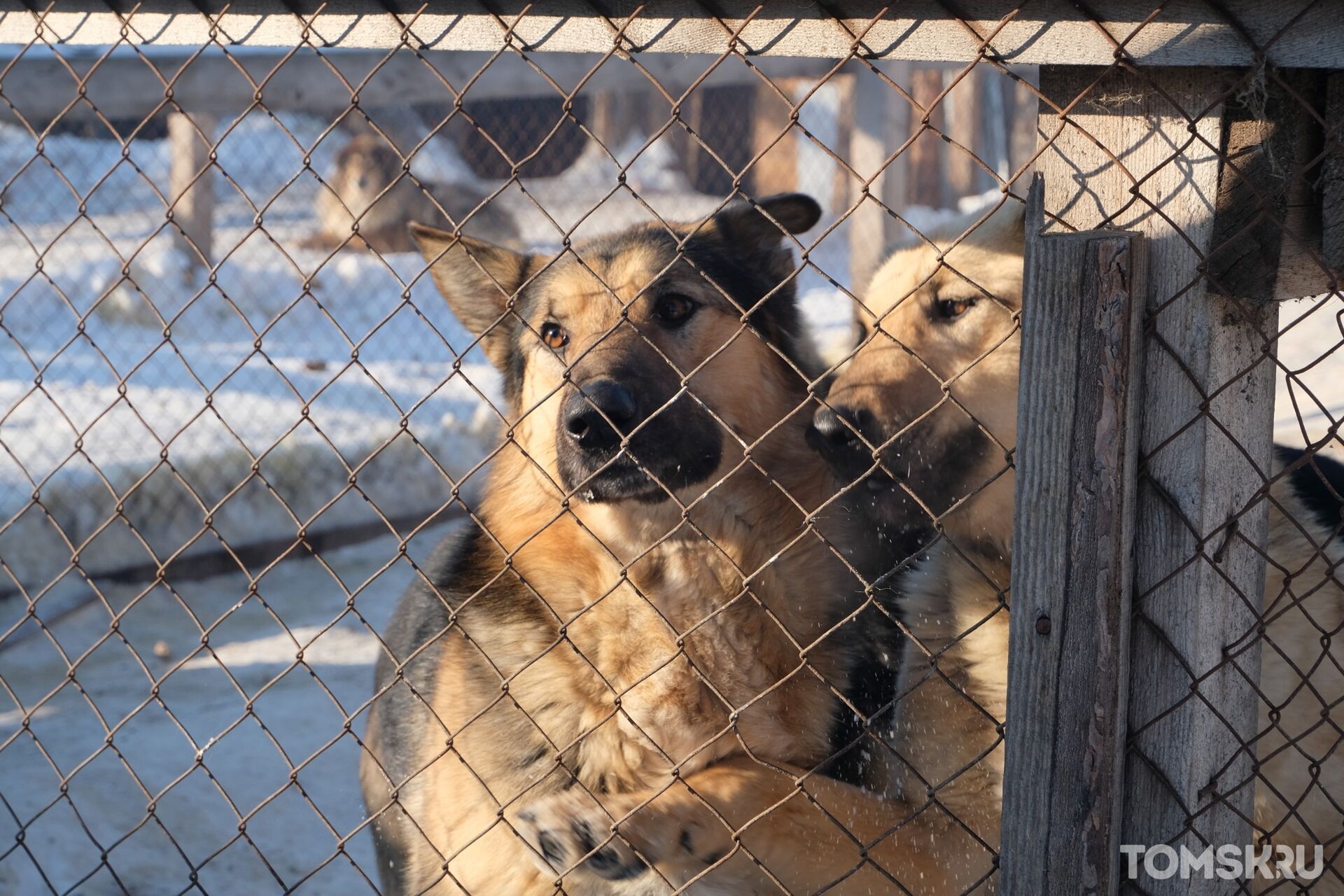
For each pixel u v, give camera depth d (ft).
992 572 6.54
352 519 17.83
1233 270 4.83
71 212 28.02
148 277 24.08
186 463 16.62
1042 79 4.95
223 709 12.50
